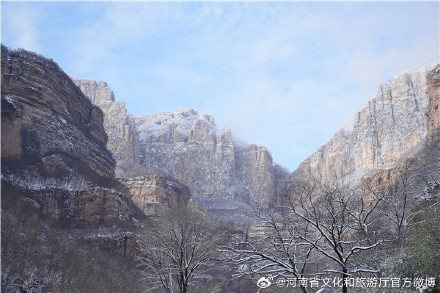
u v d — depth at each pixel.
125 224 125.31
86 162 162.75
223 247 35.03
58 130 149.75
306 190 38.75
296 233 36.31
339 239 32.97
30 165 127.31
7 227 80.00
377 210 40.59
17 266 71.38
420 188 49.03
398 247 34.31
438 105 104.50
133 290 81.31
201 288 65.38
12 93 137.50
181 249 47.44
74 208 121.19
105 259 96.69
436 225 29.14
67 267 81.31
